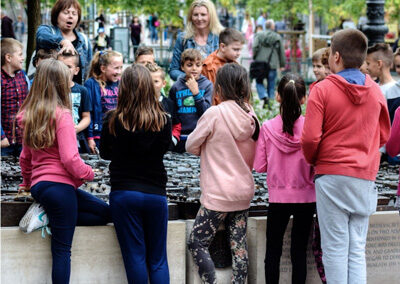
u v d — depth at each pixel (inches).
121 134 187.5
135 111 187.0
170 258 204.4
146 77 188.5
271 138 205.5
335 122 190.9
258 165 207.8
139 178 189.3
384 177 272.8
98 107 307.7
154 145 189.3
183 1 962.1
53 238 188.4
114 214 189.8
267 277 204.2
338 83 190.1
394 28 1041.5
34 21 410.6
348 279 194.7
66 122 185.0
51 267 194.1
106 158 195.6
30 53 412.8
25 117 186.5
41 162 188.7
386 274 225.0
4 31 810.8
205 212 199.3
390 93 301.1
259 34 649.6
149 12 925.8
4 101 295.1
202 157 203.0
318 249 212.7
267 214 209.3
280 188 204.2
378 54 303.9
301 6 989.8
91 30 968.3
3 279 191.6
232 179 198.4
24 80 300.7
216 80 204.1
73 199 188.1
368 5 467.8
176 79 345.4
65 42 273.9
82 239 196.9
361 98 189.5
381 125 200.4
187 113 312.3
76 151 185.2
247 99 204.2
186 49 312.8
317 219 211.6
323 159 193.2
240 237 202.4
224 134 198.2
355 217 195.6
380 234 223.9
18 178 245.0
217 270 208.4
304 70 776.3
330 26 1050.1
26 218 188.9
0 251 191.0
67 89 187.6
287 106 202.4
